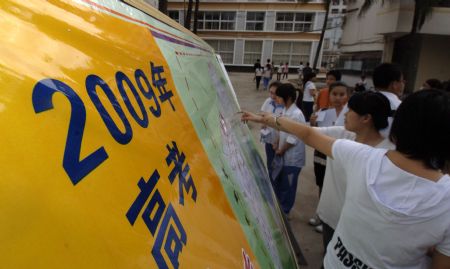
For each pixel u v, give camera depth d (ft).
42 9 2.17
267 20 132.46
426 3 49.34
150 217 2.22
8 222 1.39
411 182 3.85
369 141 6.95
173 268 2.21
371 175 4.15
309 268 10.10
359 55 75.97
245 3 131.64
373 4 65.31
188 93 4.42
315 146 5.54
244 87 76.43
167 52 4.32
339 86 11.58
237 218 3.96
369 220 4.17
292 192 12.49
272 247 5.24
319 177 12.20
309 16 131.44
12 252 1.36
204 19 135.33
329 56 140.36
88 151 1.92
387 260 4.13
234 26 134.62
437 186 3.77
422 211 3.76
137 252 1.96
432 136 3.69
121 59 2.85
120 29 3.16
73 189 1.72
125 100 2.58
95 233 1.73
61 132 1.79
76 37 2.35
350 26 80.02
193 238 2.65
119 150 2.20
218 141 4.92
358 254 4.42
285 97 11.94
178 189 2.81
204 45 9.39
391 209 3.86
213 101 5.91
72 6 2.53
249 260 3.63
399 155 4.01
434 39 55.16
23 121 1.62
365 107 6.70
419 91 3.93
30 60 1.85
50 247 1.50
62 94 1.91
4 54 1.72
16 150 1.53
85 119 2.00
